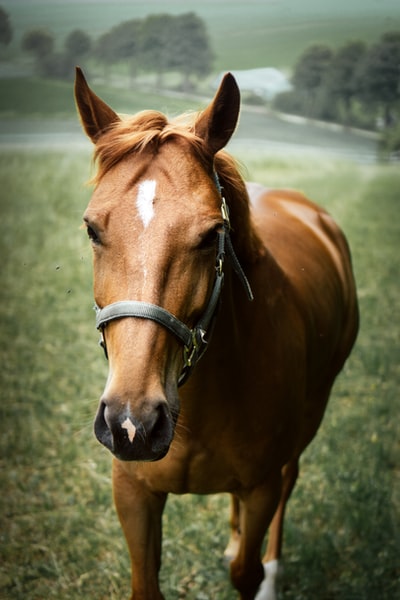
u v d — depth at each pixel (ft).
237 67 99.91
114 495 10.22
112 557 13.84
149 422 7.16
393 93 89.66
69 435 17.62
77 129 84.28
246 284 9.34
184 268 7.68
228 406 9.71
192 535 14.23
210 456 9.95
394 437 18.16
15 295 27.43
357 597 12.97
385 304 27.58
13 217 39.81
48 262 31.78
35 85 96.07
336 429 18.21
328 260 14.35
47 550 13.88
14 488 15.74
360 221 43.21
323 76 95.45
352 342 15.62
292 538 14.46
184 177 7.91
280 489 11.05
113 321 7.59
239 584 11.30
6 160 59.57
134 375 7.26
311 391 13.30
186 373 8.43
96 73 98.63
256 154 73.05
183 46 95.20
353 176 62.54
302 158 72.13
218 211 7.97
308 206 15.99
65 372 21.03
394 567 13.71
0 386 20.12
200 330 8.24
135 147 8.07
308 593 13.21
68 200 44.70
